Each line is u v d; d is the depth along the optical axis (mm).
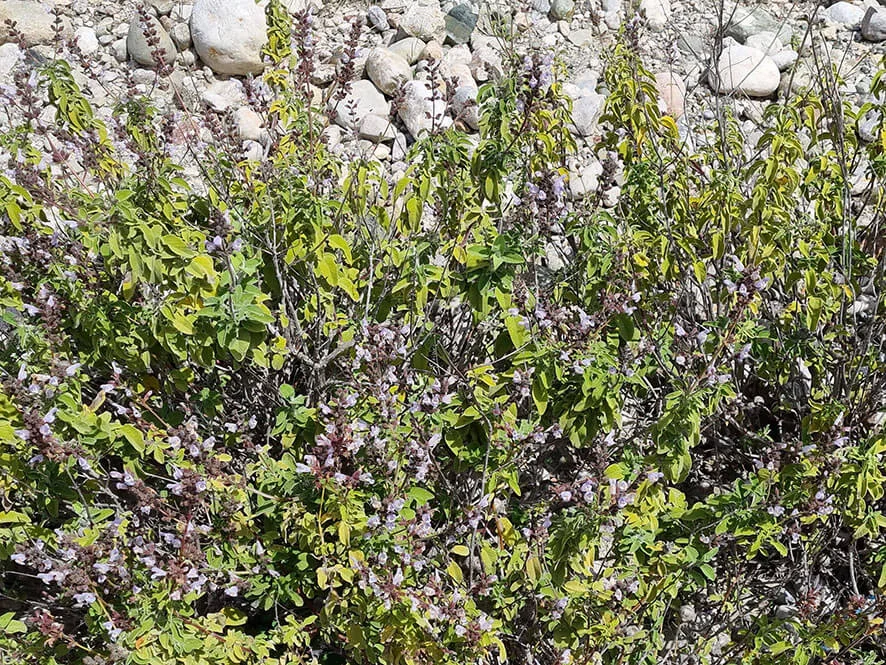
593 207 3625
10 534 2758
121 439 2850
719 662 3094
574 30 5574
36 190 3031
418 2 5594
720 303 3482
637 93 3674
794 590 3375
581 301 3379
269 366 3279
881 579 2924
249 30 5195
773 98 5258
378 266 3330
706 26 5555
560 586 2826
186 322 2775
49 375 2697
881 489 2979
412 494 2797
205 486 2639
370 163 3717
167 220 3135
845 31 5586
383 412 2781
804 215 3629
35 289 3018
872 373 3426
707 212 3459
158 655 2557
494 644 2883
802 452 2973
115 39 5426
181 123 4223
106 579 2607
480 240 3197
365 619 2758
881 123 3643
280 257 3277
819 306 3264
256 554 2838
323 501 2764
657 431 2930
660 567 2855
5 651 2713
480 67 5305
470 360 3594
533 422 3070
